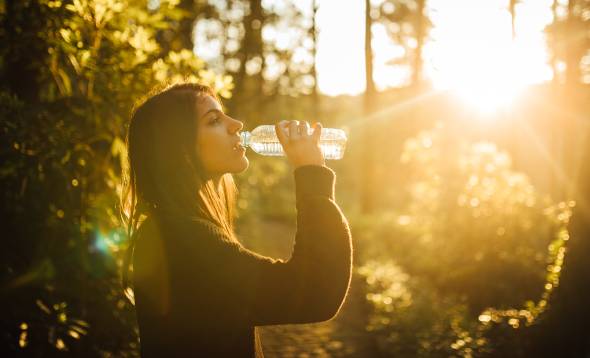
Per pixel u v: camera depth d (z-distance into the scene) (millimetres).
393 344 6793
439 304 8086
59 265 3715
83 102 3771
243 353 1476
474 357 5414
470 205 10008
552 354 4773
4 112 3400
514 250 9172
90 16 3670
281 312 1451
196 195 1640
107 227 3902
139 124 1685
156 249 1541
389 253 12992
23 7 3516
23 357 3459
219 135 1683
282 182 25344
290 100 21922
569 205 4754
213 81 4055
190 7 11414
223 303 1454
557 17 12570
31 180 3582
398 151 28047
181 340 1468
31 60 3855
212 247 1473
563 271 4719
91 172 3850
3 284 3428
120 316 3887
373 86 22766
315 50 22656
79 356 3744
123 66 3742
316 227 1520
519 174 10945
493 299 8297
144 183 1670
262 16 20516
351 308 9422
